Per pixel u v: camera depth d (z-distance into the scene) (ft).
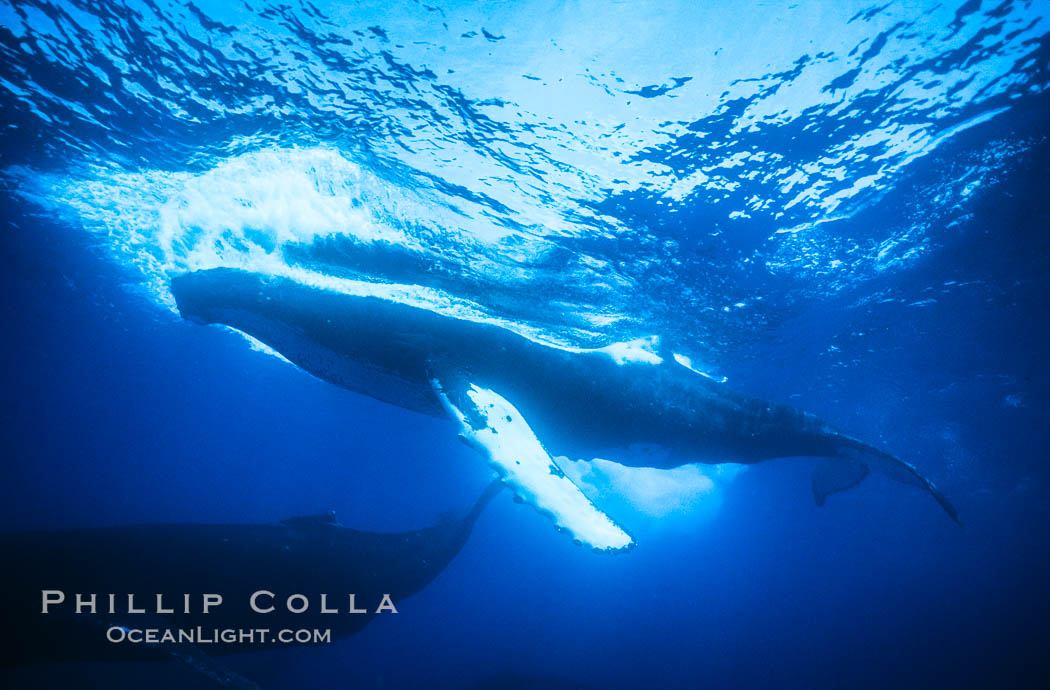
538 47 17.11
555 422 19.61
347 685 66.49
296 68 18.39
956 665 75.72
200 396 106.11
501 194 22.61
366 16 16.40
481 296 26.45
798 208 25.63
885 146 22.72
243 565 22.35
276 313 19.35
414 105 19.29
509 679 51.60
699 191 23.18
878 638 111.34
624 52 17.22
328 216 23.00
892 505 121.49
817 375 54.39
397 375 19.76
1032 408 69.72
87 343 80.64
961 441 82.48
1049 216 30.76
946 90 20.22
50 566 19.01
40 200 37.19
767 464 83.66
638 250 26.22
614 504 86.53
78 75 21.36
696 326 35.24
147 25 18.07
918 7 16.87
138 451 197.98
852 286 35.22
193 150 22.70
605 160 21.13
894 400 65.26
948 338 48.24
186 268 28.68
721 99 18.97
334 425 108.88
